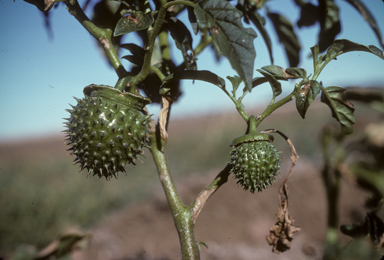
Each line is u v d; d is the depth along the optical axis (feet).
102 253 1.86
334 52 0.51
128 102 0.53
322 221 1.89
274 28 0.78
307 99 0.50
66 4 0.54
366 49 0.50
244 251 1.68
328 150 0.82
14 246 2.04
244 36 0.41
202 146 4.07
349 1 0.57
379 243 0.64
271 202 2.16
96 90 0.53
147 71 0.51
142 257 1.80
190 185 2.45
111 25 0.55
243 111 0.53
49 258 0.93
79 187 2.99
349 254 0.67
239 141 0.54
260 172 0.53
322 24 0.71
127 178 3.30
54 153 6.68
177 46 0.55
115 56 0.54
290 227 0.60
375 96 0.73
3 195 2.74
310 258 1.06
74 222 2.41
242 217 2.06
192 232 0.52
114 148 0.51
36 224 2.29
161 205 2.30
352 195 2.03
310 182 2.24
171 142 5.15
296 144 3.57
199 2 0.43
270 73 0.51
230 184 2.37
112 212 2.56
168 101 0.53
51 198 2.65
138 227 2.15
